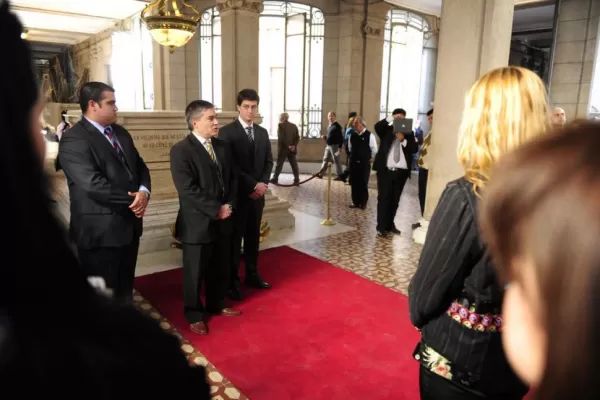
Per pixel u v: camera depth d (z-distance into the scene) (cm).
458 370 134
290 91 1300
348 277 449
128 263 309
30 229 46
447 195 131
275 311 372
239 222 386
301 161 1280
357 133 761
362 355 306
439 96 515
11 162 45
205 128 333
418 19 1339
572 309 38
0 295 44
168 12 495
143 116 533
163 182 557
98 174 282
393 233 621
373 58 1229
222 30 1015
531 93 125
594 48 754
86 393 49
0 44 46
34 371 46
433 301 132
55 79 2019
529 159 46
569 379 39
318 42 1245
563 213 40
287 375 283
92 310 53
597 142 42
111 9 1258
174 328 342
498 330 131
